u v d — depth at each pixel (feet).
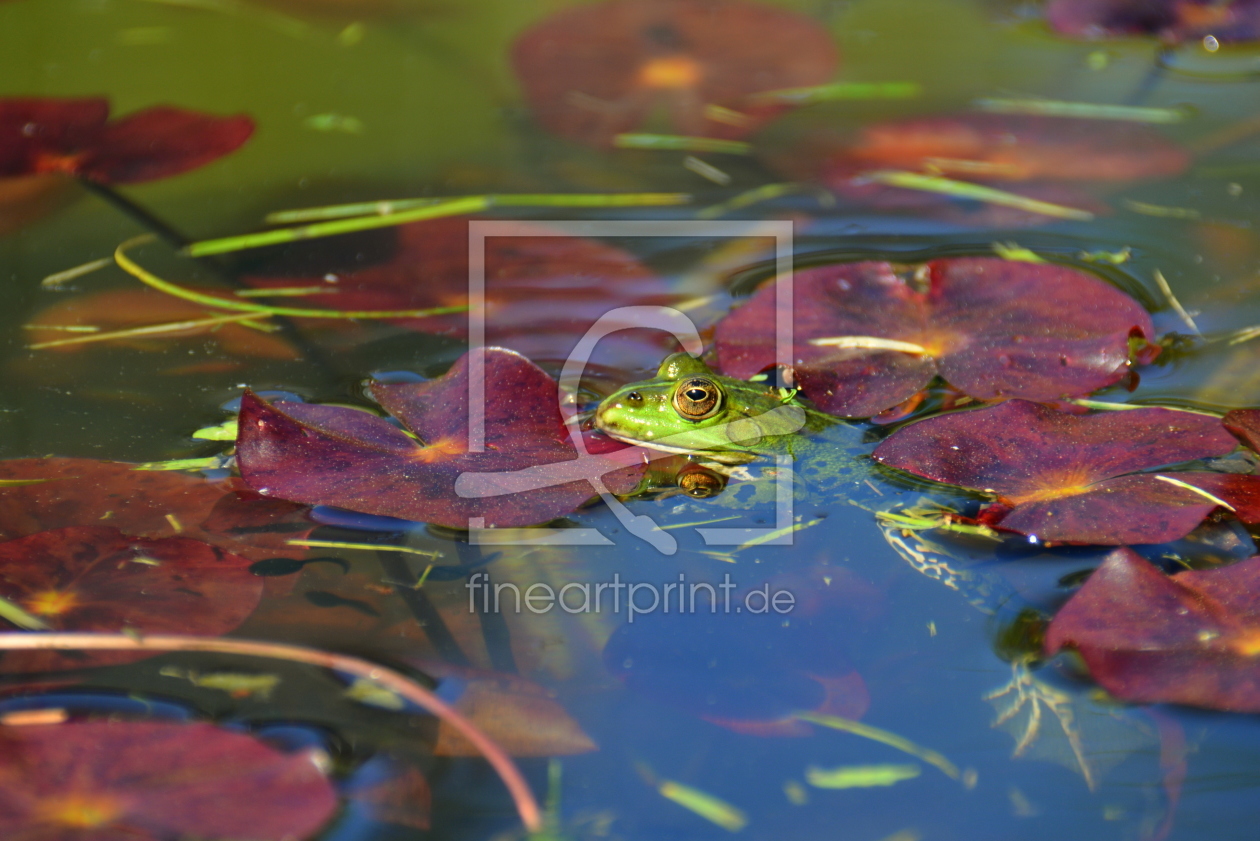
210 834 5.53
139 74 16.87
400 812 5.90
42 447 9.14
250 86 16.74
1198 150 14.66
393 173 14.37
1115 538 7.55
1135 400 9.82
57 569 7.58
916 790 6.16
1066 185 13.91
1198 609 6.97
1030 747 6.43
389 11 20.03
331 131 15.44
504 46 18.45
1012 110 16.01
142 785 5.80
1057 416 8.96
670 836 5.85
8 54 17.49
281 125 15.57
